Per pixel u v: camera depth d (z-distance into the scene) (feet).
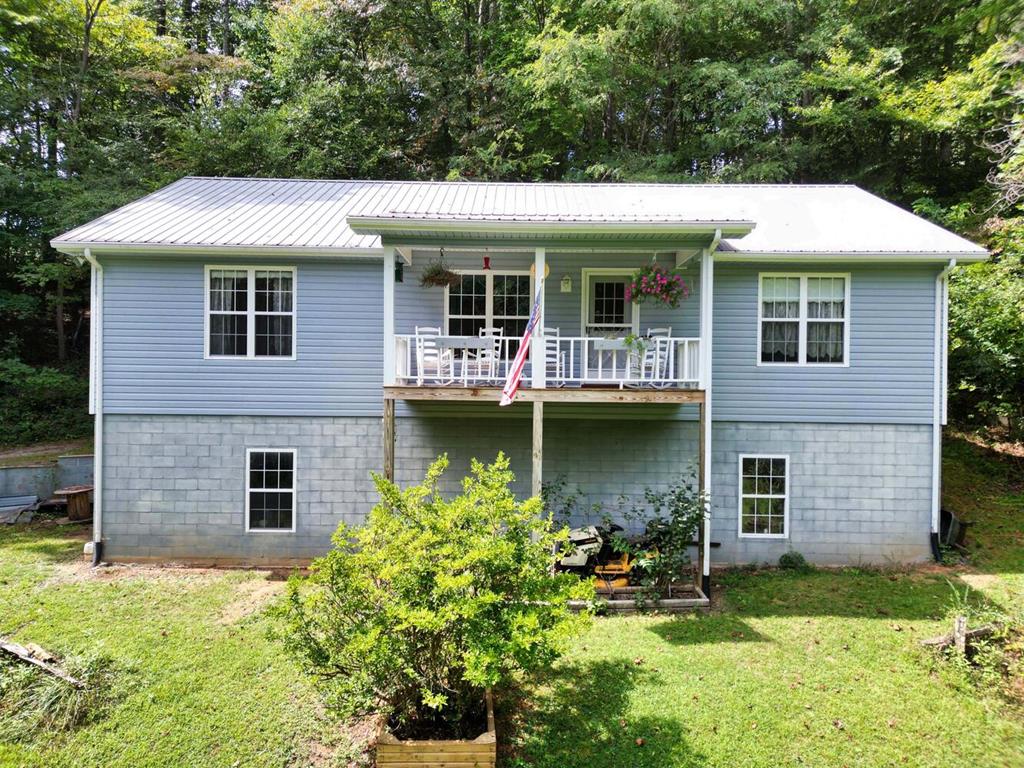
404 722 15.44
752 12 57.62
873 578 28.58
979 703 17.92
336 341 31.27
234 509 31.12
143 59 69.10
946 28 52.85
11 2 59.57
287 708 17.85
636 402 27.48
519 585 15.75
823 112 55.16
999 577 28.14
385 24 69.41
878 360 30.76
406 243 26.81
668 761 15.58
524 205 32.86
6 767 15.21
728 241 30.73
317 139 65.00
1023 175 40.16
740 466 31.09
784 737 16.49
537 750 15.99
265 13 83.87
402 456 31.50
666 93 64.34
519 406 30.99
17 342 61.41
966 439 47.21
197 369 30.96
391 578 15.17
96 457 30.66
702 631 23.02
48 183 56.65
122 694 18.37
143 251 29.73
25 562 30.35
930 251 28.73
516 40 66.74
